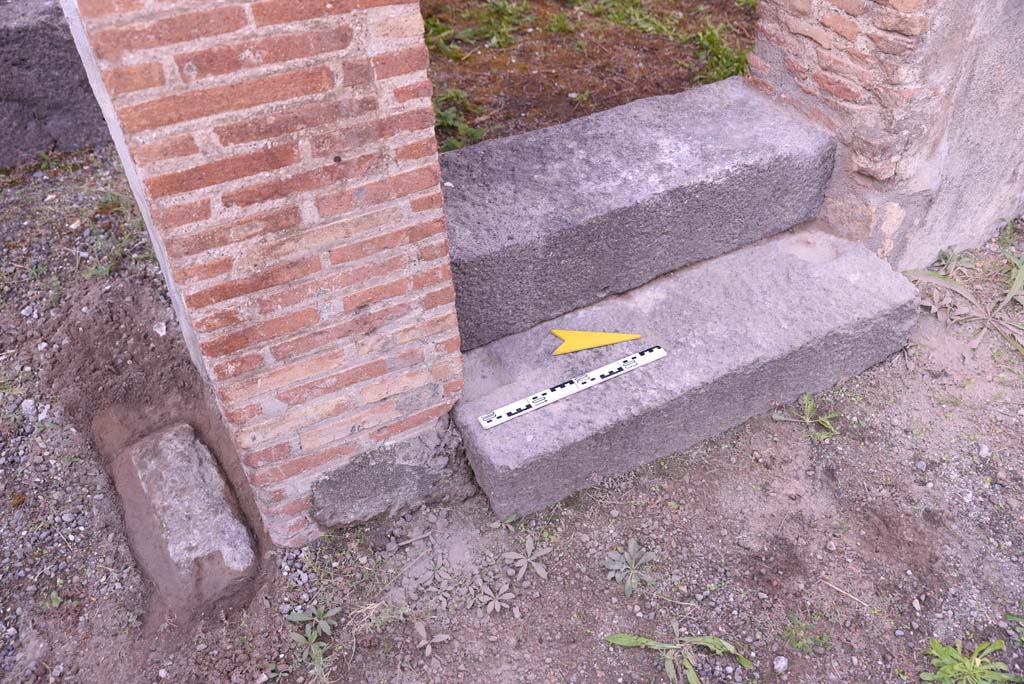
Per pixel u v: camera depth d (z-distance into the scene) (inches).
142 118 65.9
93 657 96.6
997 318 132.3
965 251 146.0
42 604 101.0
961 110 124.0
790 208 131.6
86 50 97.8
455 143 156.6
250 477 97.1
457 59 187.3
